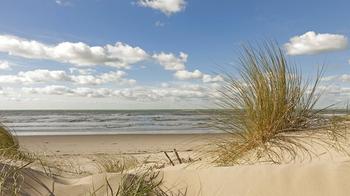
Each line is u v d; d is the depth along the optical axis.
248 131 3.70
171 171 2.92
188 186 2.77
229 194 2.60
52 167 3.88
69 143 14.06
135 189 2.61
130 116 44.94
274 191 2.51
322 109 3.76
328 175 2.47
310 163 2.63
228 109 3.82
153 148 11.92
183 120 34.12
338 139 3.32
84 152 10.85
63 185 2.70
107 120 35.03
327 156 3.00
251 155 3.44
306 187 2.46
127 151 10.98
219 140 3.86
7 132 5.82
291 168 2.62
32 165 3.69
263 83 3.68
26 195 2.49
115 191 2.62
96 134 18.98
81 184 2.73
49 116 45.75
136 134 18.56
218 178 2.75
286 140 3.46
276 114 3.61
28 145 12.98
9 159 3.55
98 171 5.34
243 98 3.75
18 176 2.62
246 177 2.67
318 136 3.43
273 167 2.68
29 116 45.78
